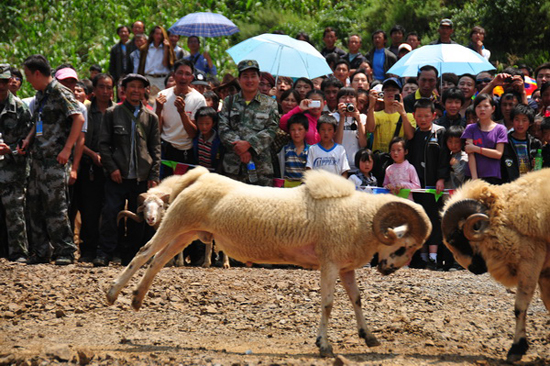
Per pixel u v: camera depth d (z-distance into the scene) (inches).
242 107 495.5
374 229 292.4
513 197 296.7
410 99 587.5
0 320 342.0
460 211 301.3
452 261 509.0
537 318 370.9
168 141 521.0
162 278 429.1
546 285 313.6
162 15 1144.8
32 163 478.9
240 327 342.0
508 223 294.8
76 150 489.4
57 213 477.7
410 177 500.1
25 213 521.0
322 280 299.4
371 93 519.2
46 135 472.4
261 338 322.0
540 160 490.6
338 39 1167.0
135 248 500.1
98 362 265.3
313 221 299.7
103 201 512.7
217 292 403.5
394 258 300.2
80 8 1162.6
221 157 502.6
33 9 1152.2
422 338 325.7
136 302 328.5
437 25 1047.0
